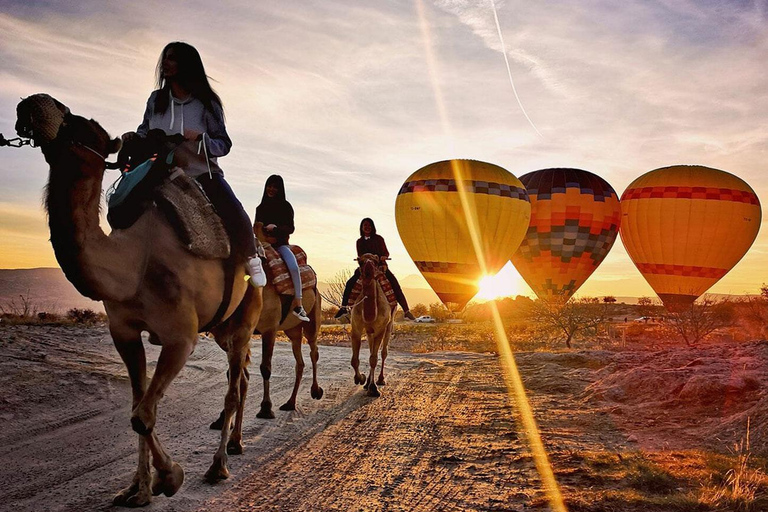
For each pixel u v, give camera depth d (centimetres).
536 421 927
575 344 2770
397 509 564
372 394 1162
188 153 562
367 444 795
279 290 870
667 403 989
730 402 940
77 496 568
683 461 686
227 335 666
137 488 554
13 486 588
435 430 872
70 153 455
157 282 504
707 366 1104
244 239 593
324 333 3148
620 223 4644
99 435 772
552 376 1362
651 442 788
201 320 549
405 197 4212
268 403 938
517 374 1441
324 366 1573
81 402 912
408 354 2052
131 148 538
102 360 1192
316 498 591
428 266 4203
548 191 4584
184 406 969
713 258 4269
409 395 1168
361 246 1297
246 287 615
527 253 4653
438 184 4112
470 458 728
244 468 679
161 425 850
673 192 4291
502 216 4112
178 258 516
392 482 641
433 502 582
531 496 589
